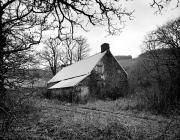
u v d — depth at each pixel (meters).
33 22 5.75
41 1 6.31
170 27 24.36
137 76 35.69
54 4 6.55
